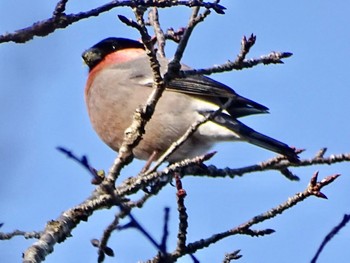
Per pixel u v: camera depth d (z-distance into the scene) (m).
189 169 8.86
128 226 4.98
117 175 6.88
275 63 6.53
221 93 10.79
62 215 6.74
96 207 6.77
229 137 10.43
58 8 6.44
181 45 6.58
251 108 11.05
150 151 10.84
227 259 7.03
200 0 6.43
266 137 10.17
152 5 6.48
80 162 5.43
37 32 6.41
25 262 6.19
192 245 6.82
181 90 10.85
